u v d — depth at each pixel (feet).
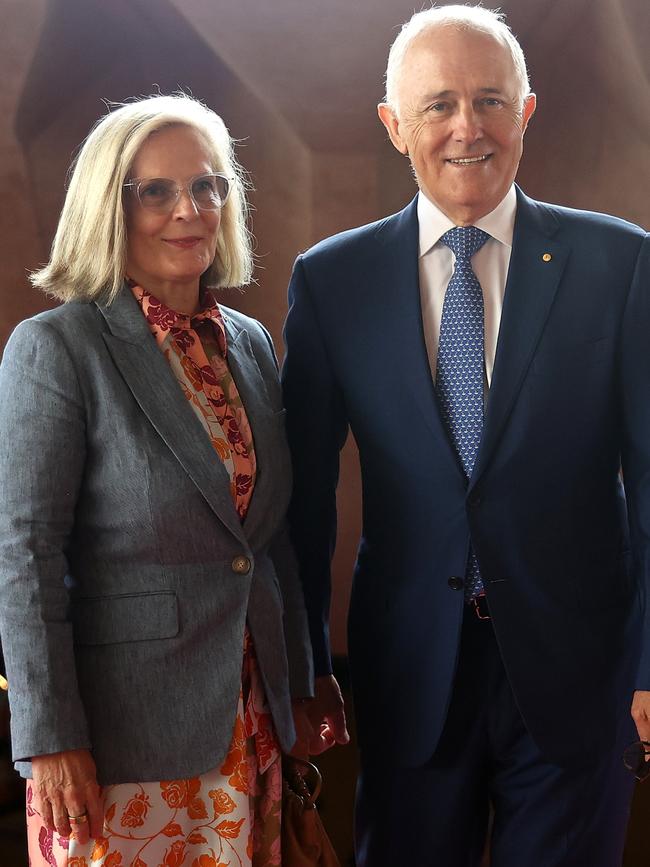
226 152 6.26
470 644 6.72
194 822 5.84
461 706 6.79
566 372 6.41
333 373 6.95
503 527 6.44
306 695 6.60
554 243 6.58
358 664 7.15
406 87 6.45
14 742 5.42
